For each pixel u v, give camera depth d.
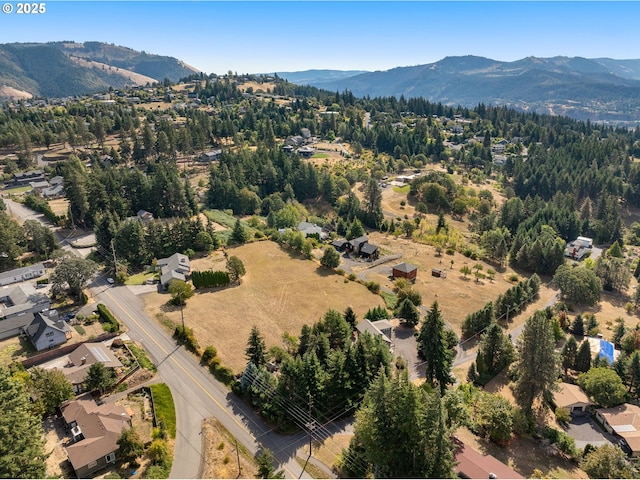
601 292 113.75
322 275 108.19
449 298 101.44
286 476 49.44
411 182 195.12
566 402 65.75
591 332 90.44
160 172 141.25
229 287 99.00
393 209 177.62
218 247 121.75
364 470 49.50
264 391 59.28
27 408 49.06
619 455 52.97
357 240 129.75
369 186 163.50
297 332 80.94
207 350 70.62
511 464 54.59
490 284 112.56
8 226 105.38
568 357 75.38
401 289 97.31
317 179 180.75
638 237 167.50
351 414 59.28
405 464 44.69
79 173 135.25
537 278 108.94
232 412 59.22
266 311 88.44
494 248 131.00
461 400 61.66
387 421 45.84
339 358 61.31
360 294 99.38
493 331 73.81
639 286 106.19
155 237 113.00
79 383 61.97
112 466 50.38
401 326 86.88
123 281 98.94
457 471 48.84
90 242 118.25
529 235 144.75
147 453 51.75
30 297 86.38
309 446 53.75
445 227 148.88
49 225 129.62
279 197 164.25
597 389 66.25
